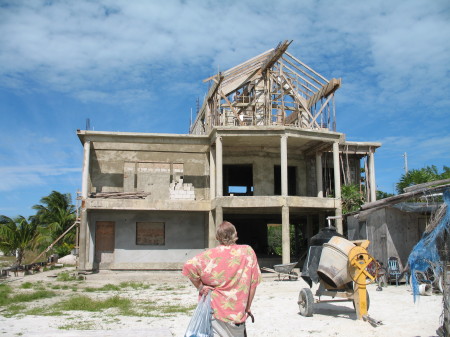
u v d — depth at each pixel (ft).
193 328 14.97
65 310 40.81
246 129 82.43
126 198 84.33
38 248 140.56
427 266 25.03
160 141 87.97
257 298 49.90
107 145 87.15
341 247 34.40
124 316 36.99
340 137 87.20
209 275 15.29
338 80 94.48
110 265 84.69
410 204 61.72
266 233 118.62
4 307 43.39
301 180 96.43
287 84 107.76
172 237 87.30
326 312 37.78
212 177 86.22
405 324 32.09
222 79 93.86
